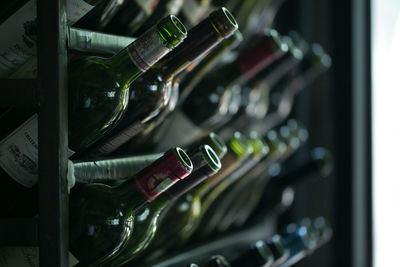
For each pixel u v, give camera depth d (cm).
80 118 82
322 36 196
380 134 195
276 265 126
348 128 193
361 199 195
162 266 99
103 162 86
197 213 115
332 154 196
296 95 193
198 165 84
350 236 192
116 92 81
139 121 91
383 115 194
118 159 89
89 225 81
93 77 82
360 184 195
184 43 87
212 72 124
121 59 81
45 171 73
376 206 195
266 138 151
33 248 77
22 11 78
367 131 196
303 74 174
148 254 110
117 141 90
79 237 81
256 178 167
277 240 121
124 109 85
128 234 82
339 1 194
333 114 196
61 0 74
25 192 80
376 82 195
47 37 73
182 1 106
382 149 194
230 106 135
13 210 81
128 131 91
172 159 77
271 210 171
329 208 195
